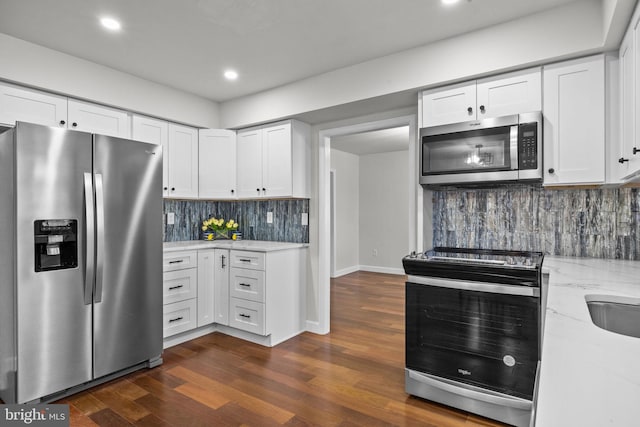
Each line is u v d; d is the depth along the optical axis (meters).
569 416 0.51
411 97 2.72
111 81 2.91
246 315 3.25
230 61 2.78
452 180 2.32
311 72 2.99
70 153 2.21
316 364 2.74
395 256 6.78
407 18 2.15
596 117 1.97
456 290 2.08
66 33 2.35
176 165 3.46
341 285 5.72
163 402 2.18
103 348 2.37
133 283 2.54
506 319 1.93
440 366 2.13
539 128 2.04
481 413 2.01
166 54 2.66
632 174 1.69
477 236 2.61
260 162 3.58
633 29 1.61
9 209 2.07
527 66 2.15
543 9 2.04
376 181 7.00
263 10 2.08
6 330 2.10
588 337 0.85
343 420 1.99
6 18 2.16
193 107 3.55
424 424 1.96
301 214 3.68
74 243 2.23
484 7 2.03
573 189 2.30
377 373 2.59
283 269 3.32
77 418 2.00
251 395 2.27
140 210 2.59
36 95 2.53
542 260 2.07
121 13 2.12
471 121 2.26
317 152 3.58
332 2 2.00
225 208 4.28
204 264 3.37
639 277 1.62
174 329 3.07
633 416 0.51
